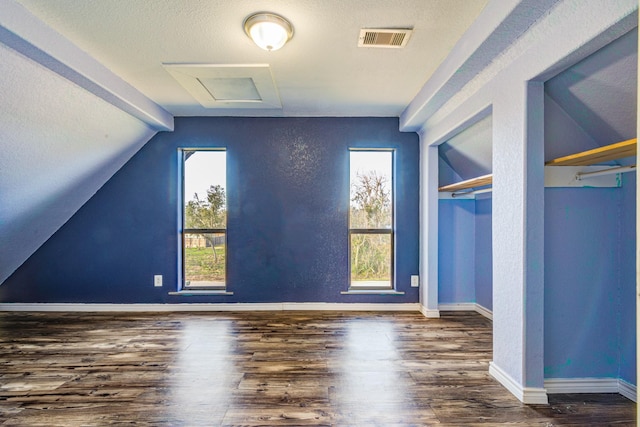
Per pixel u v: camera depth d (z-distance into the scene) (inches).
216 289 147.5
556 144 75.2
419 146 145.5
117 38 80.7
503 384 80.0
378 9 69.9
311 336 113.7
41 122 92.7
